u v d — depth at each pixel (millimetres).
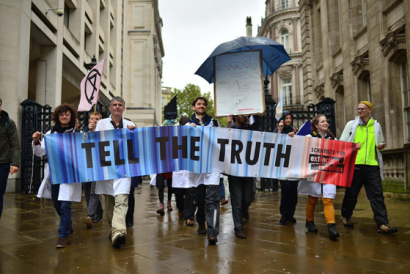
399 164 8508
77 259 3613
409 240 4367
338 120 15539
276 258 3609
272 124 11547
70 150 4375
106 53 25375
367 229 5105
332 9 16297
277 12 38031
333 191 4668
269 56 5520
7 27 11273
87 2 21781
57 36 14930
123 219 4129
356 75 13367
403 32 10250
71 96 23375
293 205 5629
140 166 4512
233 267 3309
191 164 4652
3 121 4137
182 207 6234
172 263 3453
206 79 5652
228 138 4773
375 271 3154
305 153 4934
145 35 39375
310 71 20672
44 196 4488
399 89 10750
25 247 4141
